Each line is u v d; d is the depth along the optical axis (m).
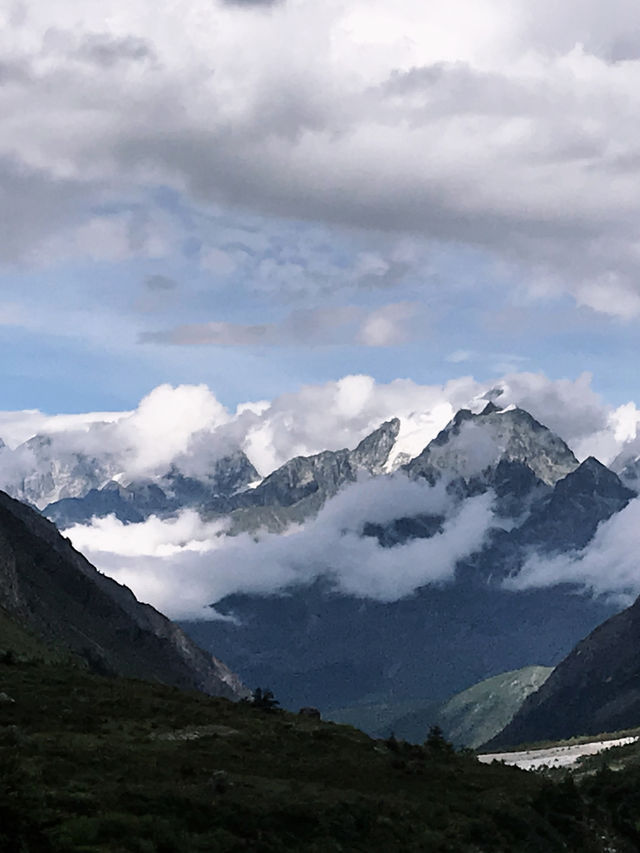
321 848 54.78
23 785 53.28
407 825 60.16
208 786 58.06
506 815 64.75
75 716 72.38
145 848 49.50
